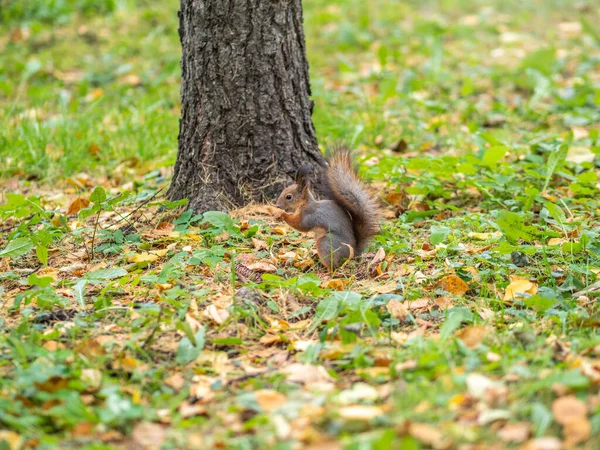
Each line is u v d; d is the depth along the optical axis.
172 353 7.27
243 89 10.77
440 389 6.08
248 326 7.79
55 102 18.05
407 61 20.38
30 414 6.04
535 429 5.48
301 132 11.16
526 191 10.80
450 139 14.52
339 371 6.90
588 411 5.62
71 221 11.18
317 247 9.38
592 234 9.41
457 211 11.25
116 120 15.91
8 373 6.79
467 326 7.76
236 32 10.62
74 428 5.80
